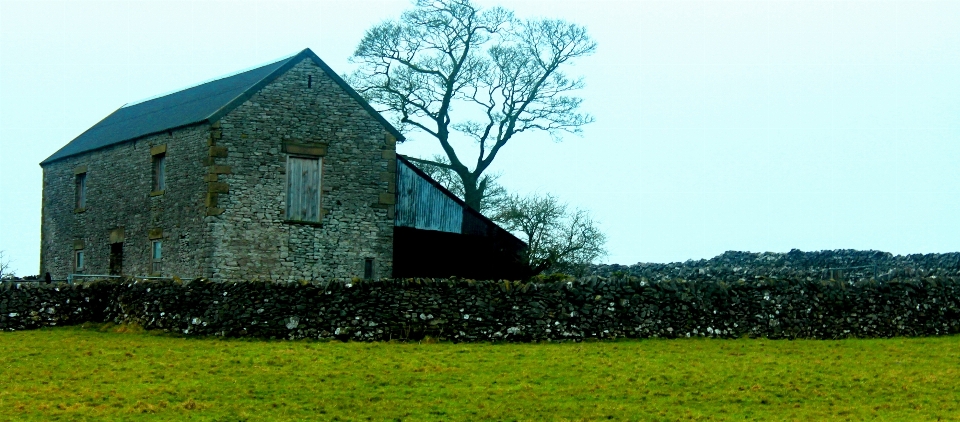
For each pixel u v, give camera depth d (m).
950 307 38.41
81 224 49.47
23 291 36.97
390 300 34.44
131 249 45.91
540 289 35.12
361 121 44.38
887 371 30.91
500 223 54.56
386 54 65.50
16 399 26.94
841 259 56.38
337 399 27.48
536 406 27.09
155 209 44.59
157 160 45.06
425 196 46.88
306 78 43.47
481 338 34.47
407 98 63.97
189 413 26.09
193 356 31.58
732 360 32.22
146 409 26.27
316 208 43.38
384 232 44.47
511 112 65.44
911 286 38.22
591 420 26.03
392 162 44.81
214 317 34.66
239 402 27.08
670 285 36.19
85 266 49.06
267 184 42.53
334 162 43.78
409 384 28.94
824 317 36.94
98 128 52.81
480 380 29.42
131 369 30.08
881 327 37.41
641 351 33.28
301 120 43.28
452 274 47.31
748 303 36.56
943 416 26.28
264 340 34.03
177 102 49.03
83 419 25.44
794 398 28.05
